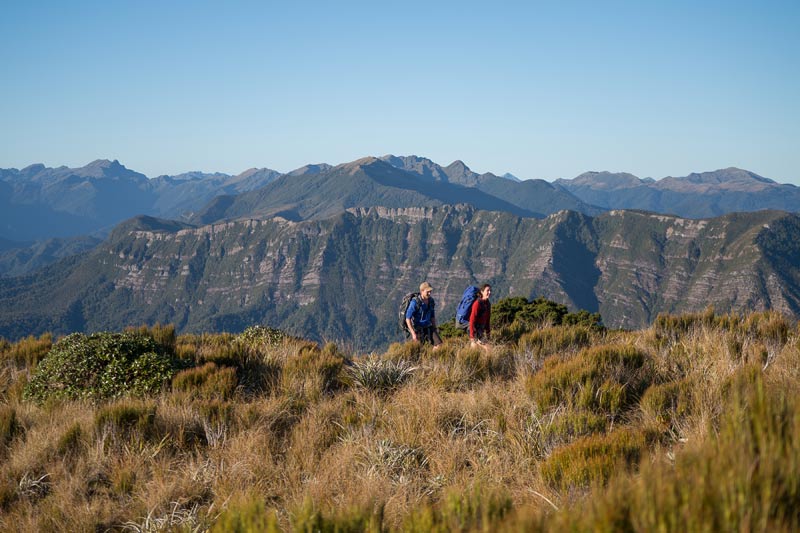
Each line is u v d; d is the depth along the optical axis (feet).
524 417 21.66
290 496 17.02
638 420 20.62
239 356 32.73
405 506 15.47
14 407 26.32
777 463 7.16
